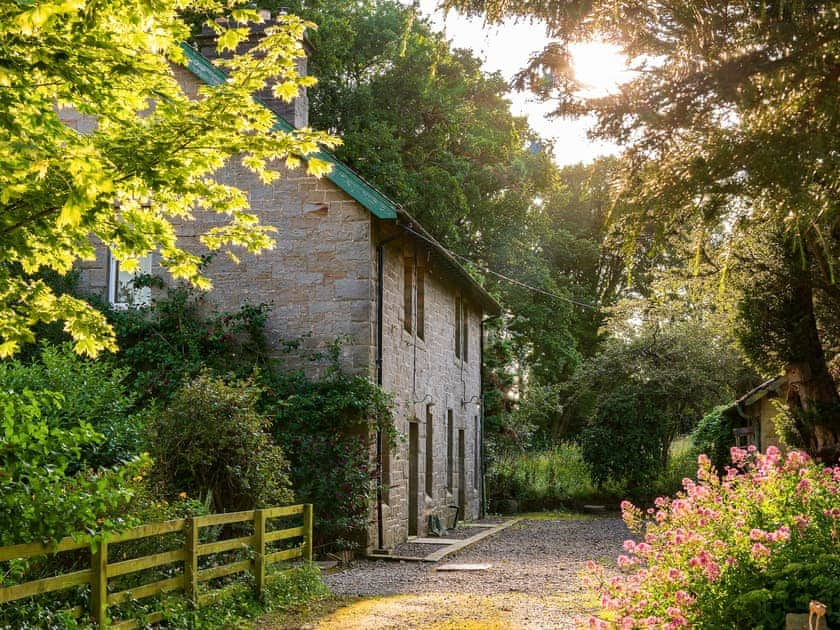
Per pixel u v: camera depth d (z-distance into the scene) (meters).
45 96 6.65
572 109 6.37
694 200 6.39
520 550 16.23
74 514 6.68
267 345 15.32
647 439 27.06
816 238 7.65
